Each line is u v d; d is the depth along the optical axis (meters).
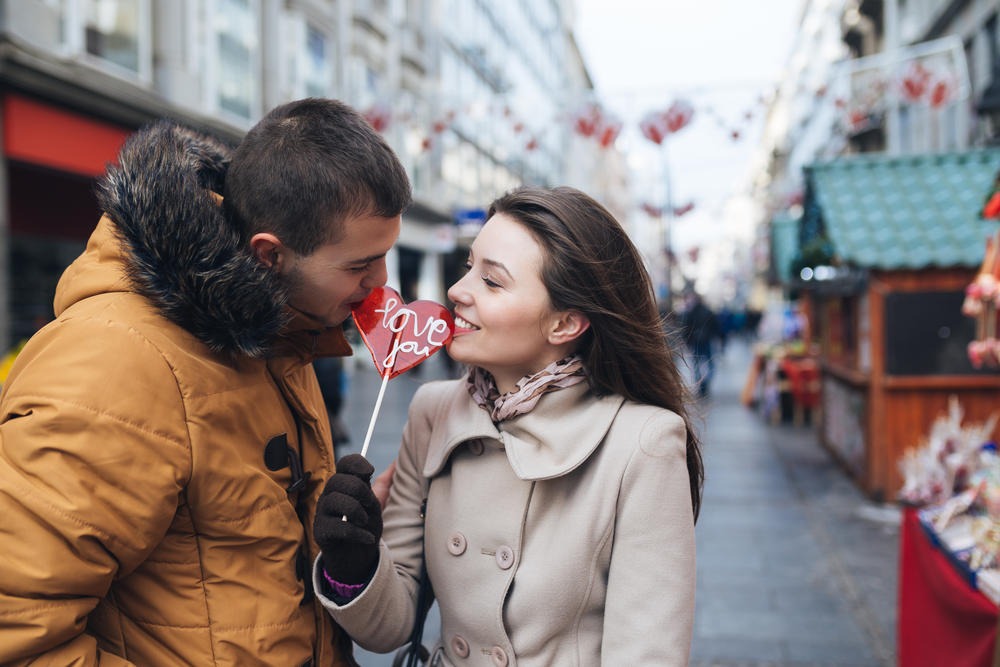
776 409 9.46
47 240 7.77
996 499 2.09
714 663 3.02
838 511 5.25
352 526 1.04
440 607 1.28
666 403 1.29
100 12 7.68
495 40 23.02
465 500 1.24
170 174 1.00
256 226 1.05
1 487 0.88
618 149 6.35
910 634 2.60
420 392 1.47
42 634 0.89
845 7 16.17
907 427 5.29
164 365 1.00
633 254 1.27
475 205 20.52
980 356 3.04
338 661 1.28
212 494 1.05
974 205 5.25
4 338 6.72
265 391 1.15
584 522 1.16
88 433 0.92
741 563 4.22
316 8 12.84
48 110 6.99
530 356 1.21
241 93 10.47
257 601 1.10
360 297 1.15
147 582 1.06
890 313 5.24
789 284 10.11
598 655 1.18
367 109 7.81
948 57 6.05
